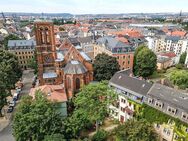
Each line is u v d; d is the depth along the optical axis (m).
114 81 59.47
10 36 141.50
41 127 40.59
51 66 71.62
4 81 64.69
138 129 38.88
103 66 76.69
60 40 133.12
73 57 68.56
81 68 62.94
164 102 43.72
